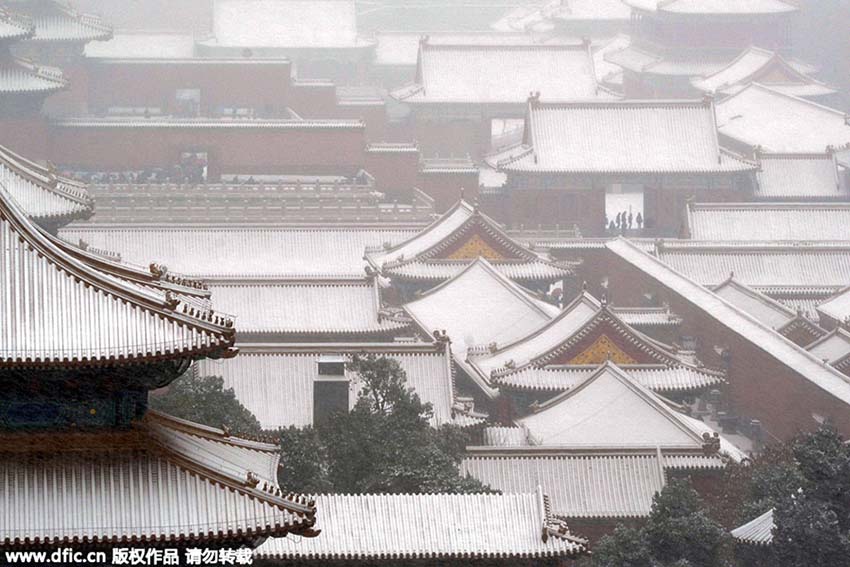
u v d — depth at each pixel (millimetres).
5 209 110438
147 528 107500
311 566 146750
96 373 108688
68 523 107062
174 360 108625
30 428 109312
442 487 182375
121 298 108625
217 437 117312
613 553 174125
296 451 179375
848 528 177875
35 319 107125
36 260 109625
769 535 180000
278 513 109125
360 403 191875
